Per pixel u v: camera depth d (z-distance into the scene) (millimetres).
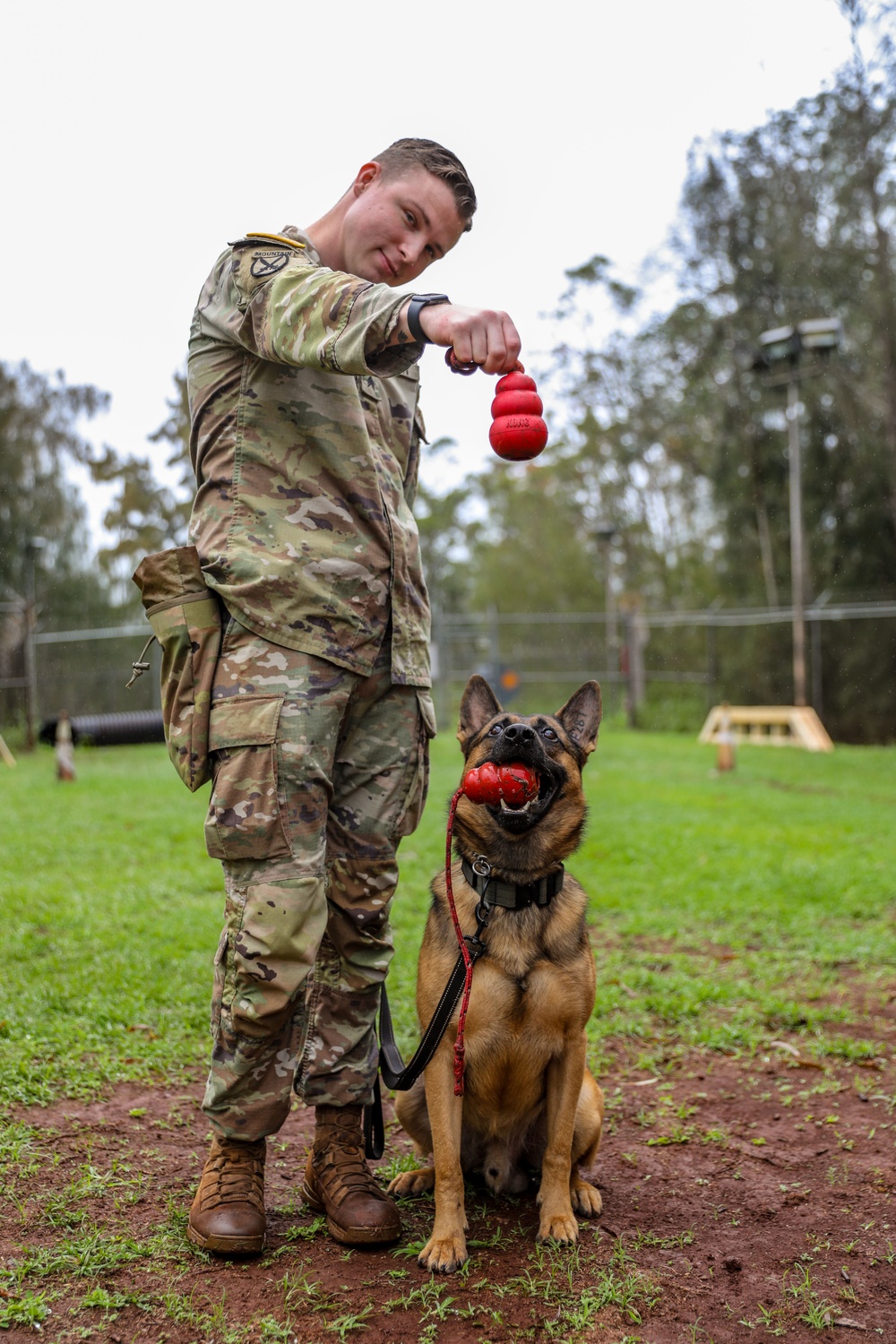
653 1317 2246
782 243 26672
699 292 29484
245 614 2453
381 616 2625
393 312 2100
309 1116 3461
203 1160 2994
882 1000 4848
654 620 26188
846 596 24266
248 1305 2236
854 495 24516
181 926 5781
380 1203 2543
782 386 25234
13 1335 2100
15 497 30000
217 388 2559
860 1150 3203
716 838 9086
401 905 6609
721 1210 2803
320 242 2674
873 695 23234
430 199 2582
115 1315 2174
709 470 29562
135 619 31578
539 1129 2951
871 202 25047
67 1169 2871
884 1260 2520
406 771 2750
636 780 14047
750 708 22812
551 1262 2465
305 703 2441
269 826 2393
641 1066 3969
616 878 7516
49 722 19016
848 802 11773
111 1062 3742
